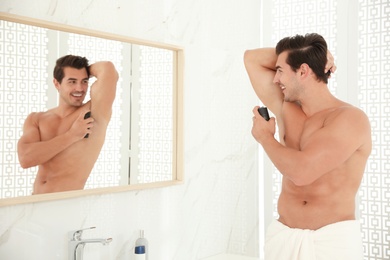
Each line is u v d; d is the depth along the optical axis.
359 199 2.13
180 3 2.19
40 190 1.58
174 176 2.11
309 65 1.88
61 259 1.64
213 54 2.41
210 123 2.39
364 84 2.13
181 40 2.19
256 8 2.49
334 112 1.80
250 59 2.12
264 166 2.45
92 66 1.75
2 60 1.47
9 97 1.49
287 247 1.84
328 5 2.24
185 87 2.22
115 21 1.85
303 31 2.33
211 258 2.37
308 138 1.87
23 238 1.53
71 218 1.68
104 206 1.81
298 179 1.73
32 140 1.56
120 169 1.86
